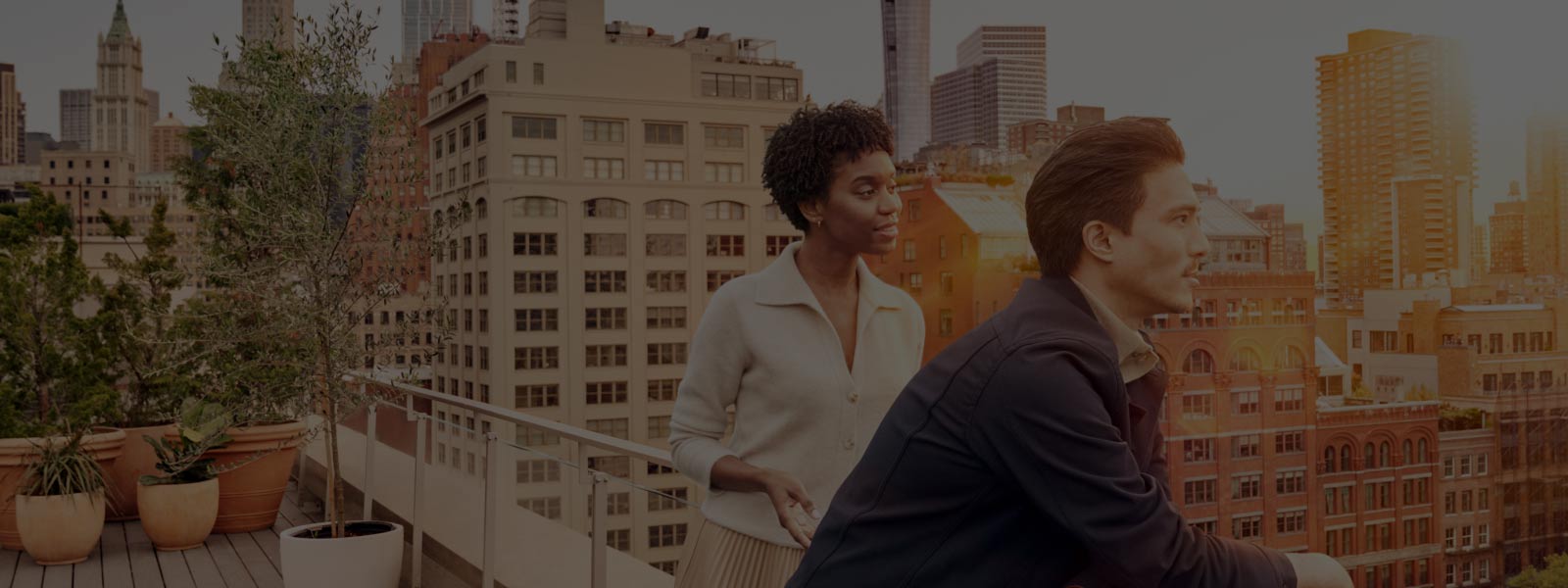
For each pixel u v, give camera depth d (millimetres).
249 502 5598
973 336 1035
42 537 4914
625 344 99312
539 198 97812
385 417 5016
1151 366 1052
